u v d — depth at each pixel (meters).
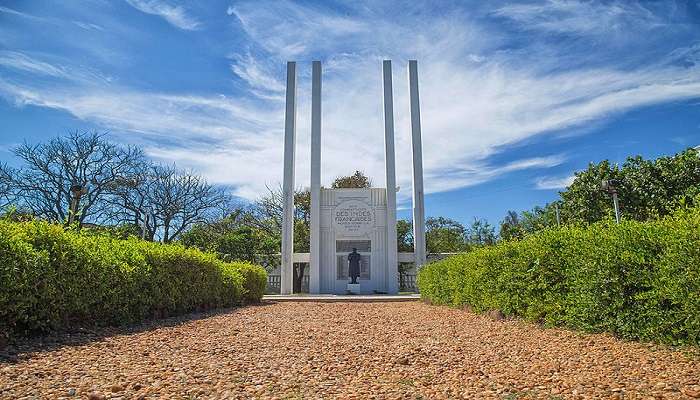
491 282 11.39
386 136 32.16
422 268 21.61
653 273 6.42
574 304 8.17
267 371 5.36
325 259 31.44
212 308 14.52
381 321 11.13
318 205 31.55
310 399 4.24
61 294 7.51
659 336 6.31
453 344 7.34
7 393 4.18
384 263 31.17
